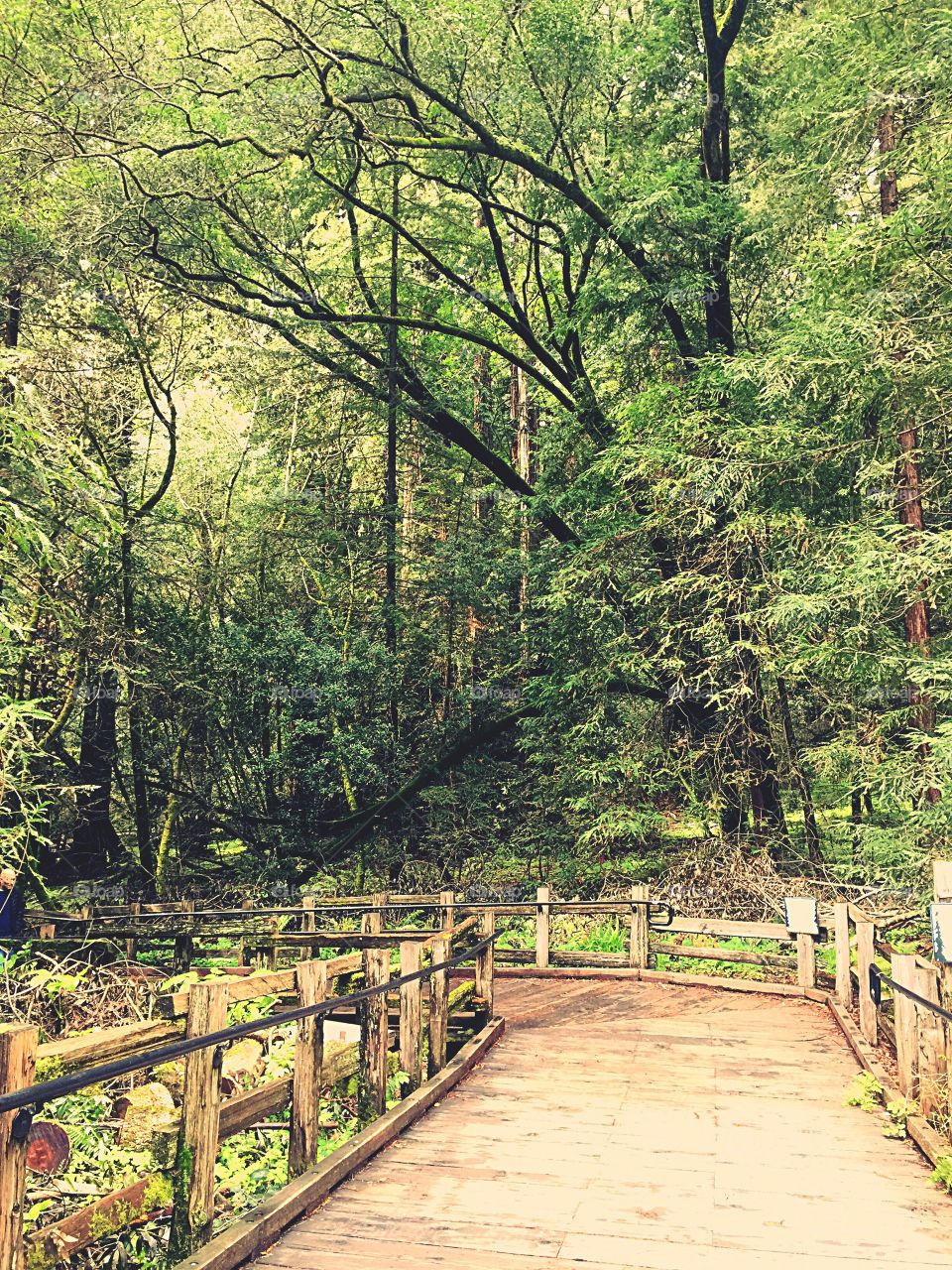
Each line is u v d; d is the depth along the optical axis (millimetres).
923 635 14461
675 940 15453
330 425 25500
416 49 17438
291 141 17094
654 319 18156
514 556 22125
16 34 15164
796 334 14086
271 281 20922
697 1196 5555
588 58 17359
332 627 21750
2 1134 3328
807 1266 4590
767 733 17328
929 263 13695
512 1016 11320
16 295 15102
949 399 13781
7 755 9070
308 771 20016
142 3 16469
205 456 26172
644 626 18188
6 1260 3320
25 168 15406
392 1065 7910
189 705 19875
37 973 8297
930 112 14664
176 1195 4547
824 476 15703
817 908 12477
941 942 6789
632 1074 8633
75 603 15469
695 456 15727
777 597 14703
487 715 21938
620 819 17188
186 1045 4164
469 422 24844
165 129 16766
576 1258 4648
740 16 16875
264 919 16812
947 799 12422
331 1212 5246
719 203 16688
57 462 9688
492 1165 6066
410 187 21422
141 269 18141
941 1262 4645
